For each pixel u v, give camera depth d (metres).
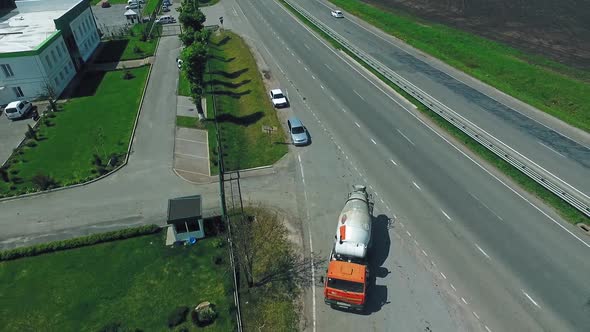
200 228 29.16
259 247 28.48
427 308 24.09
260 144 41.47
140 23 85.94
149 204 33.50
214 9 94.69
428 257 27.52
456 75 56.88
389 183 34.88
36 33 57.62
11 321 24.11
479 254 27.66
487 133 42.28
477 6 88.50
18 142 43.31
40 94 52.09
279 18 85.44
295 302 24.67
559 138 41.41
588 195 33.22
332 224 30.70
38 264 28.05
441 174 35.91
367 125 43.94
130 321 23.73
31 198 34.66
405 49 67.12
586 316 23.42
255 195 34.09
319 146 40.47
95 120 46.91
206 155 40.34
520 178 34.91
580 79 55.34
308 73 57.81
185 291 25.52
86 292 25.77
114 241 29.73
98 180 36.59
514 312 23.75
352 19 83.88
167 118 46.72
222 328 23.05
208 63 61.75
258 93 52.06
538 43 68.38
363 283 22.59
